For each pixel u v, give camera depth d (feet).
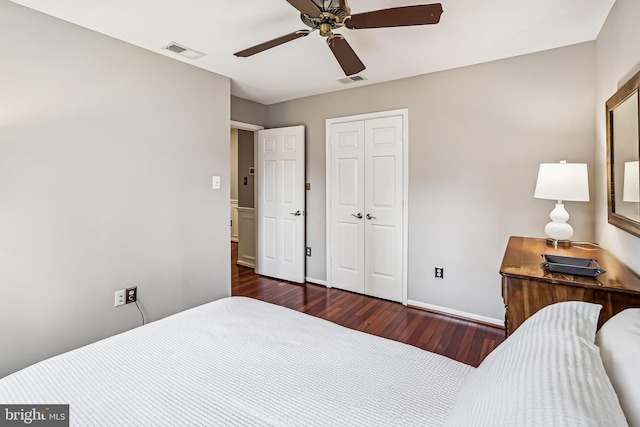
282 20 6.95
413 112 10.64
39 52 6.53
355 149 12.02
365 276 12.09
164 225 8.85
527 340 2.95
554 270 5.22
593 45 7.95
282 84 11.41
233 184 22.79
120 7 6.38
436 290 10.53
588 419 1.74
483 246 9.68
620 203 5.79
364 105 11.64
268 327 5.08
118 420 3.05
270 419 3.06
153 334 4.81
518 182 9.07
